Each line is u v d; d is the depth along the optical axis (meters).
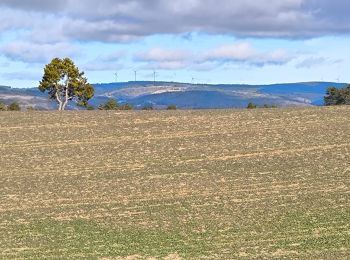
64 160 64.75
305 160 61.62
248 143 69.25
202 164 61.72
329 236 39.28
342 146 66.19
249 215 44.91
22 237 40.44
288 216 44.34
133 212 46.78
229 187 53.50
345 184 53.06
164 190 53.19
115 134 75.12
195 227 42.16
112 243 38.59
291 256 34.78
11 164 63.44
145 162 63.25
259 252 35.91
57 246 38.09
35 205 49.53
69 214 46.62
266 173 57.66
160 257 35.25
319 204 47.38
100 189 54.09
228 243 38.09
